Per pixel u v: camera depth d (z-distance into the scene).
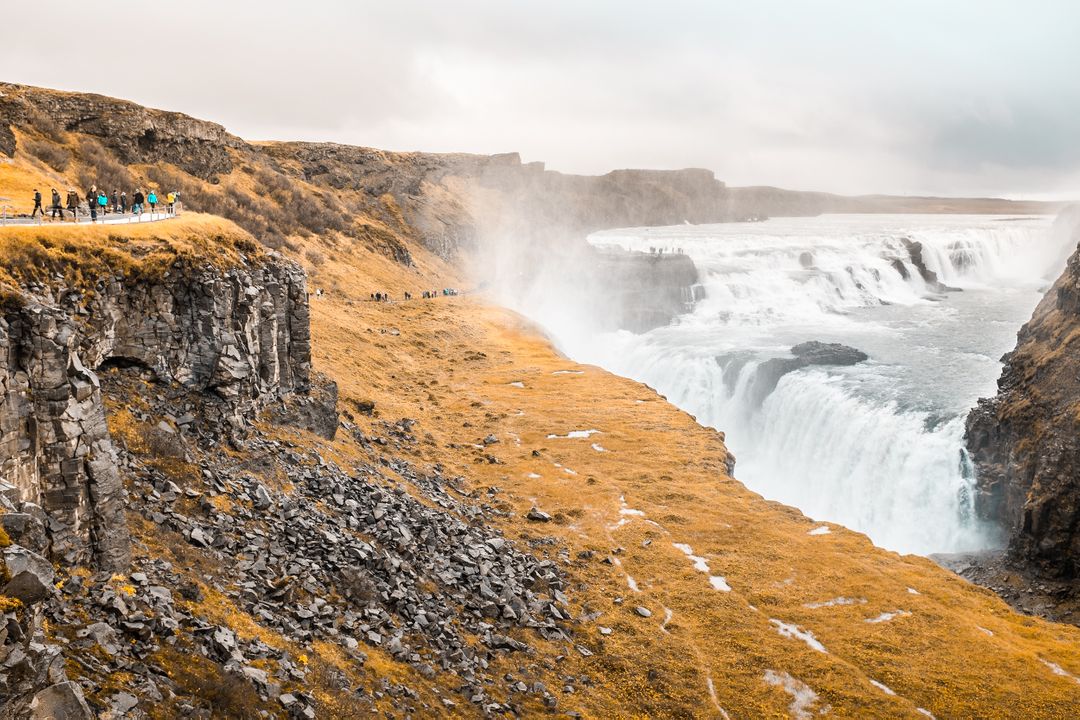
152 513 36.91
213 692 25.81
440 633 40.50
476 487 72.38
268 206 161.75
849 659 49.22
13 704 18.20
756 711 43.66
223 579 34.97
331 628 35.62
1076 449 78.81
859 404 111.31
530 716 37.31
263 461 49.03
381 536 48.19
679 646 49.22
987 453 95.00
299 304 62.22
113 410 42.88
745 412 130.75
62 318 31.48
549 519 66.88
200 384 49.22
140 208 62.59
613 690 43.12
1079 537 76.75
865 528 104.38
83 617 26.31
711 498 75.56
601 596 54.56
